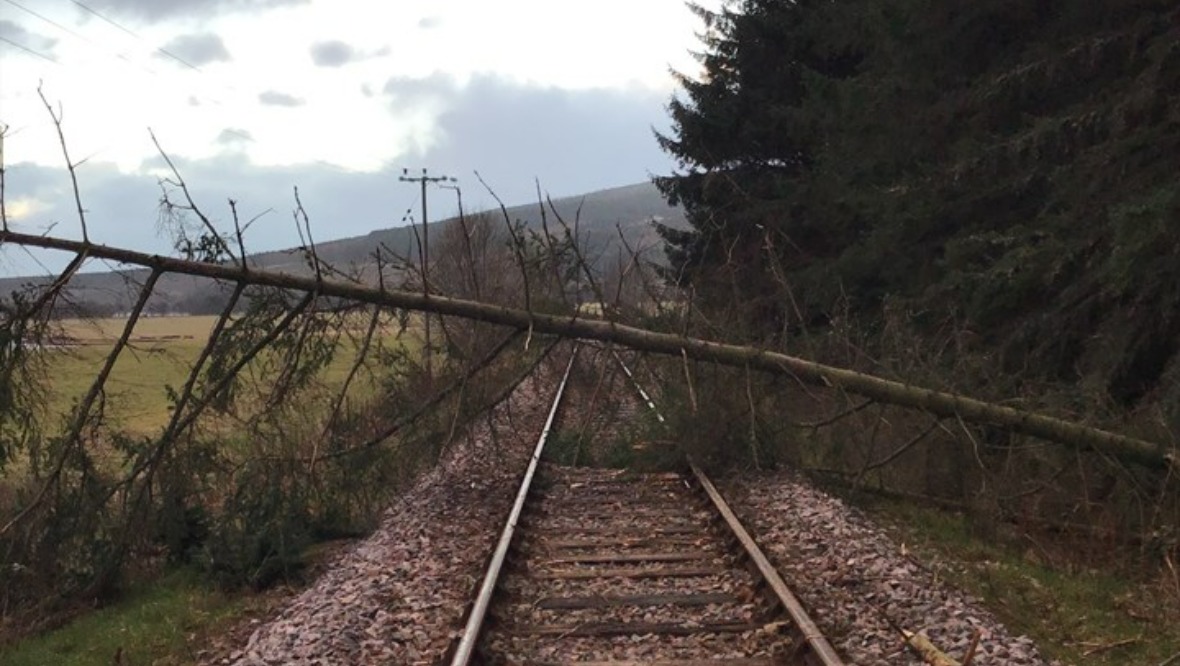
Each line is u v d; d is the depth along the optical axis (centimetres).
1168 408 1055
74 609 1047
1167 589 848
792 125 2297
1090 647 743
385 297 1099
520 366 1372
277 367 1077
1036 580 912
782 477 1319
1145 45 1273
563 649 678
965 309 1420
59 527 988
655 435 1473
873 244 1738
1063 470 1117
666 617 740
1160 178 1186
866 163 1819
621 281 1237
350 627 733
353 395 1330
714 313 1397
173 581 1091
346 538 1205
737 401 1334
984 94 1444
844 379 1166
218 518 1138
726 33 2662
